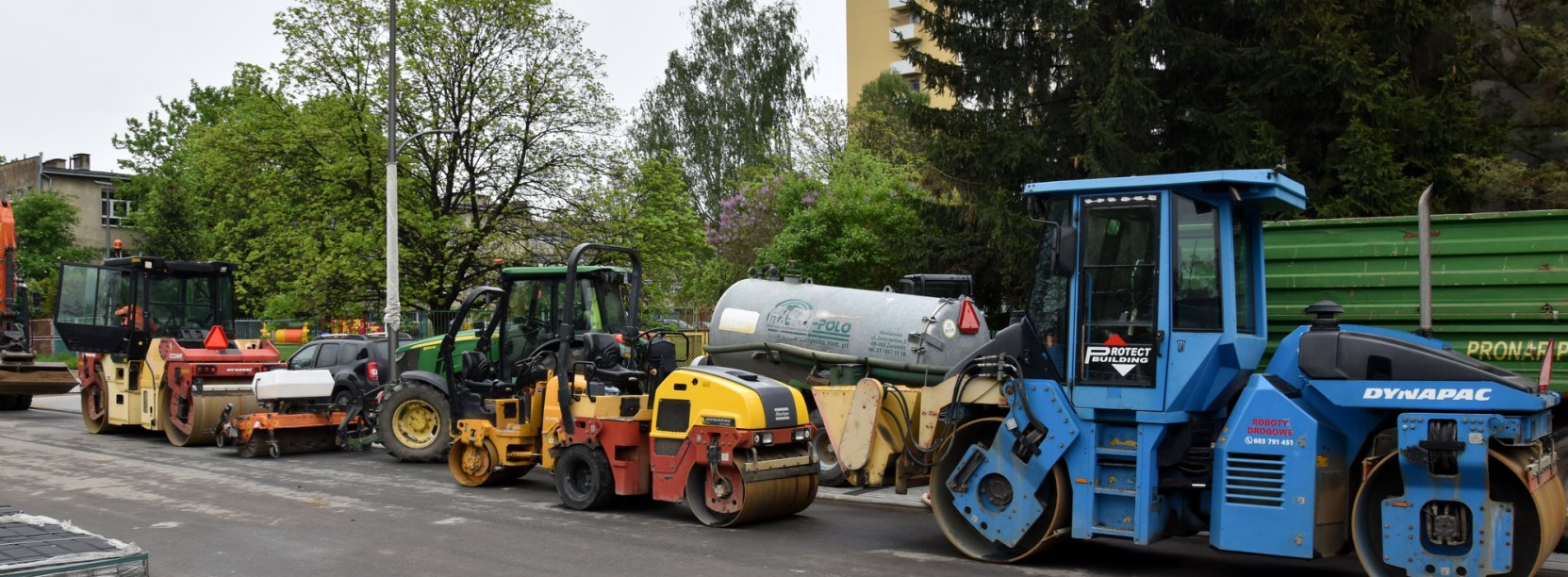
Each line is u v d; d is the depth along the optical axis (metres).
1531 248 9.28
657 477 10.61
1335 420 7.57
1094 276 8.26
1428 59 18.91
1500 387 6.86
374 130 28.64
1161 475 8.05
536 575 8.11
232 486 12.57
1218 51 19.30
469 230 29.41
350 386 19.69
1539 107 17.41
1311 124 18.83
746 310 14.37
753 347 14.07
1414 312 9.80
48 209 57.94
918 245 23.78
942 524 8.95
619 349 11.55
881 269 28.12
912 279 14.59
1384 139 17.62
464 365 13.16
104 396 18.59
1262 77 18.77
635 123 49.25
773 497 10.23
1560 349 9.08
